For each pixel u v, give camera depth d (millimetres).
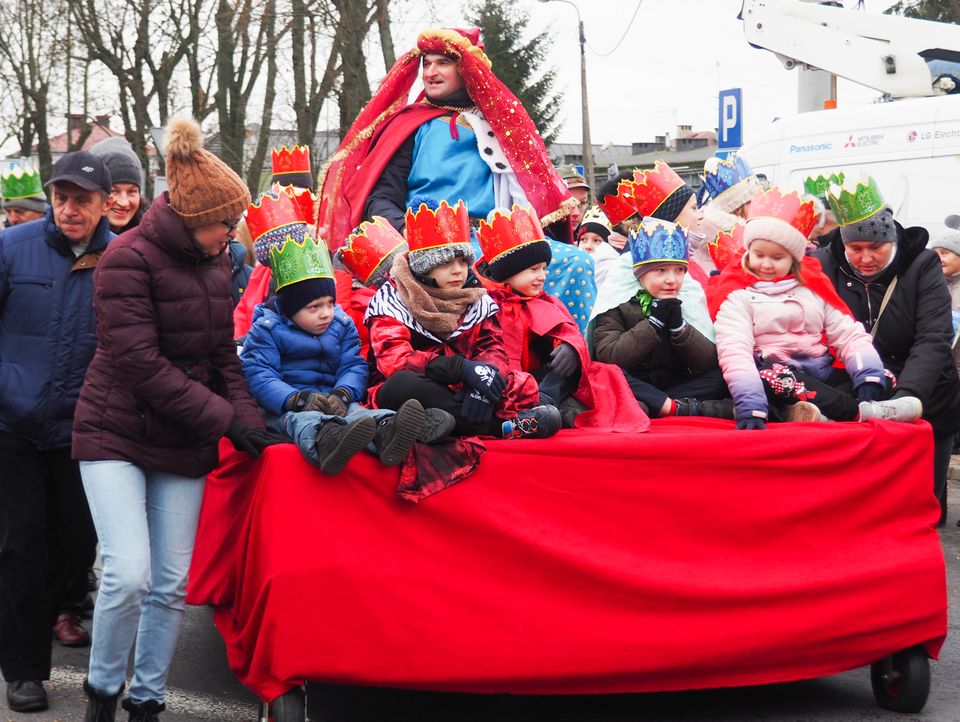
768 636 4316
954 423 6199
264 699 3859
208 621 6008
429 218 4195
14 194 7164
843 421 4852
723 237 5824
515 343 4676
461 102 5766
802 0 13344
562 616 4066
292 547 3793
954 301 9633
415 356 4203
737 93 14367
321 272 4184
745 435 4352
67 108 25312
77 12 22109
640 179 5914
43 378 4574
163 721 4500
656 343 4855
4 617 4555
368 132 5797
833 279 5676
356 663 3855
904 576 4504
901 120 11055
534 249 4652
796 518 4410
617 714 4668
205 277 3963
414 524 3943
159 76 21734
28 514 4566
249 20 18812
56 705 4625
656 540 4242
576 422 4652
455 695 4902
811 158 11727
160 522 4020
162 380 3801
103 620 3867
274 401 4102
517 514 4055
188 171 3791
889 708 4730
